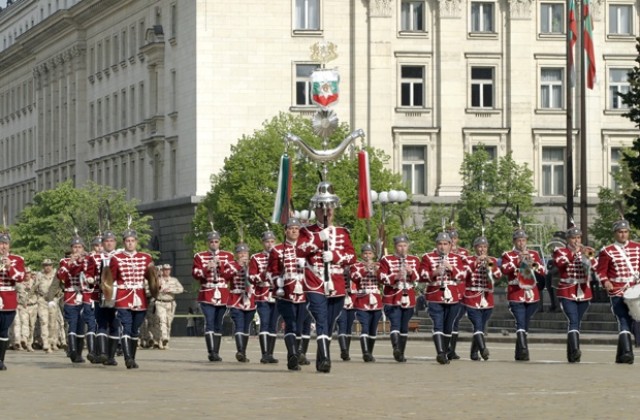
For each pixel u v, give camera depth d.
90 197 107.06
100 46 124.12
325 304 30.81
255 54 103.69
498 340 56.03
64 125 133.62
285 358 41.22
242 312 38.25
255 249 90.00
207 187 103.00
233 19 103.44
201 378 29.53
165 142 109.12
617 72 107.06
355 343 54.81
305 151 34.22
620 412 21.66
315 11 104.56
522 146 105.88
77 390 26.36
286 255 32.00
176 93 107.12
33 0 148.62
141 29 114.44
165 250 107.75
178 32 106.38
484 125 105.69
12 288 33.56
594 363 35.28
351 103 104.75
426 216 97.75
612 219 94.31
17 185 152.00
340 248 30.77
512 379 28.75
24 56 146.50
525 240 37.03
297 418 20.84
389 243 88.38
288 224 32.09
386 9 104.75
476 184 96.62
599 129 106.38
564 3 106.75
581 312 35.62
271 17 103.88
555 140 106.38
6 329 33.56
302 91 104.31
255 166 90.44
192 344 57.69
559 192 106.44
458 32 105.56
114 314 35.53
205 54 103.06
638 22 107.19
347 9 104.88
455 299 36.03
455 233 37.56
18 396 25.08
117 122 120.19
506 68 106.06
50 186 138.38
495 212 97.88
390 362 37.16
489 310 37.56
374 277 37.41
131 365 33.88
